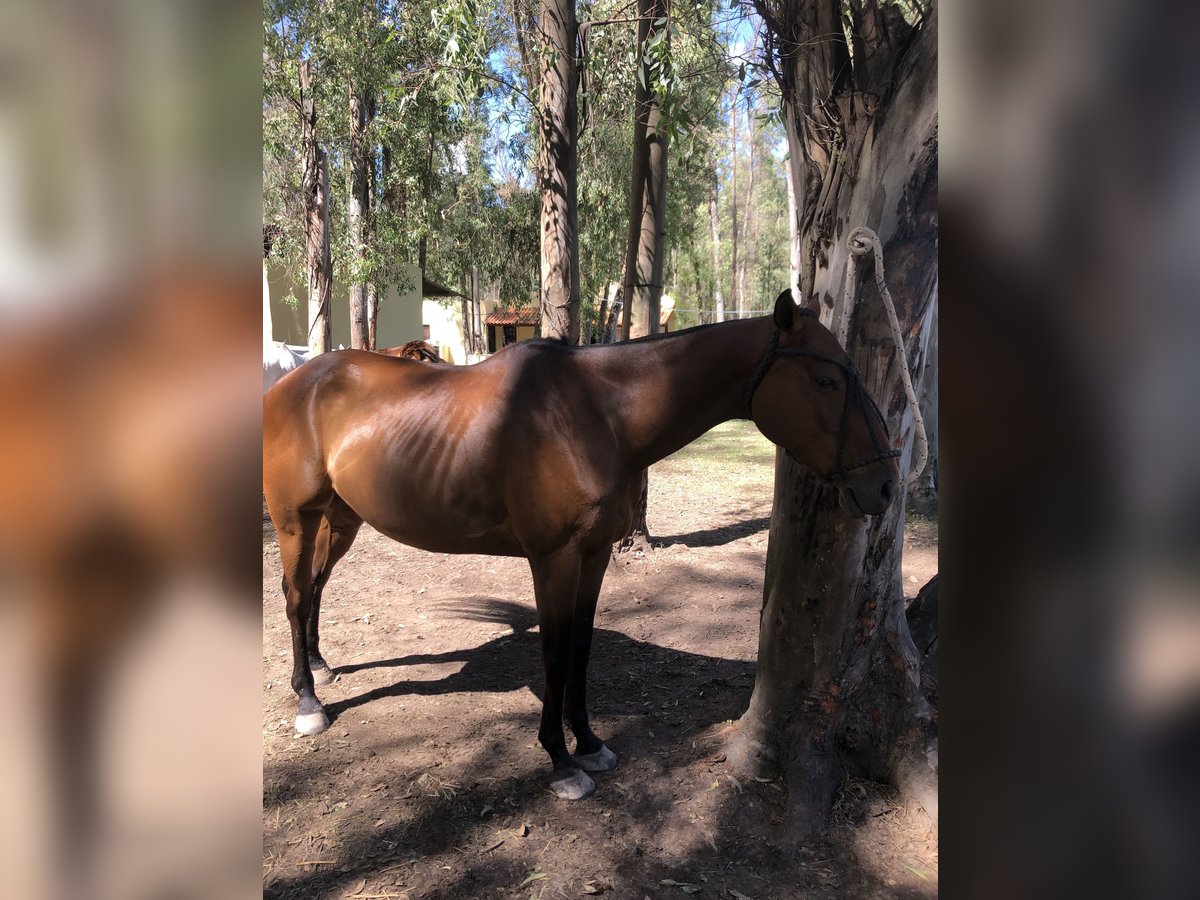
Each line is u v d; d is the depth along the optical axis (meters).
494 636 4.33
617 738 3.05
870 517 2.54
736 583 5.28
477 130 13.57
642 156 6.11
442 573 5.63
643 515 5.98
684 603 4.87
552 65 5.22
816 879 2.24
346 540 3.54
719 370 2.44
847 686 2.65
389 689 3.59
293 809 2.60
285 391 3.08
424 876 2.26
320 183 10.88
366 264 13.13
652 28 5.15
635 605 4.84
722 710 3.28
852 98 2.43
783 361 2.28
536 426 2.51
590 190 11.03
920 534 6.59
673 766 2.81
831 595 2.59
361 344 14.46
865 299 2.44
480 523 2.68
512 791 2.70
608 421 2.56
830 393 2.21
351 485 2.88
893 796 2.57
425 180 14.70
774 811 2.54
